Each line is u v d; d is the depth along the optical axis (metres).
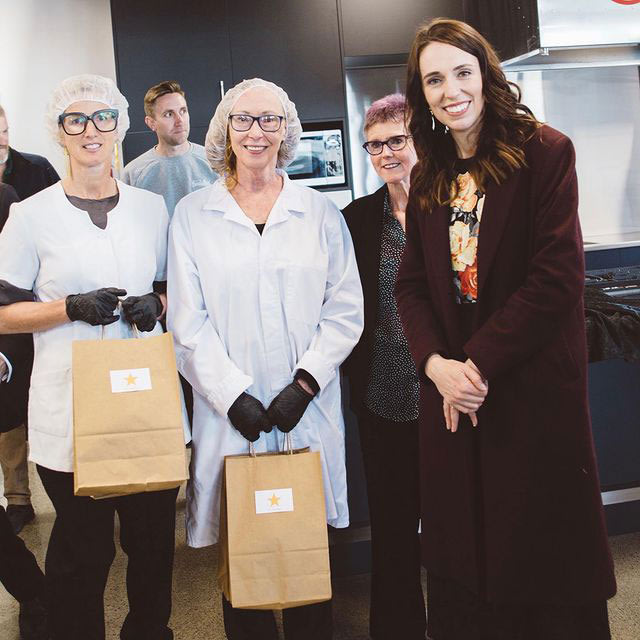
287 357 2.03
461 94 1.63
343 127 5.15
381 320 2.13
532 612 1.71
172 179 3.74
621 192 5.43
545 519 1.60
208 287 2.01
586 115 5.31
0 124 2.94
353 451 2.64
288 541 1.88
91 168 1.92
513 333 1.56
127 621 2.10
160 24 4.89
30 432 1.95
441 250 1.72
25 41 5.33
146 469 1.77
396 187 2.17
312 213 2.08
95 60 5.43
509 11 4.53
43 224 1.90
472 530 1.70
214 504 2.05
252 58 5.00
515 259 1.62
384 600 2.19
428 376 1.72
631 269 3.55
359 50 5.10
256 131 1.96
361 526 2.70
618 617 2.35
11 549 2.30
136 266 1.97
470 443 1.68
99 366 1.78
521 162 1.60
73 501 1.93
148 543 2.00
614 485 2.81
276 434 2.04
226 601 2.05
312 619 2.01
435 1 5.16
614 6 4.27
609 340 2.43
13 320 1.88
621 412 2.78
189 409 3.28
